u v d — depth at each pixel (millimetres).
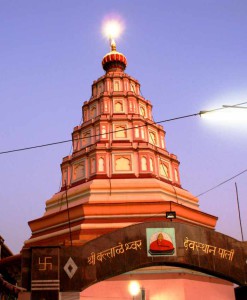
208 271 23281
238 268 23594
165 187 38688
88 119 45969
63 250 22125
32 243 37719
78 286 21562
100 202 35781
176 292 29531
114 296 29328
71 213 36469
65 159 43312
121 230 23047
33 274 21406
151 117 46781
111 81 47125
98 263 22188
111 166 39625
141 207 35281
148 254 22688
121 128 42875
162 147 44594
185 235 23391
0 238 32375
